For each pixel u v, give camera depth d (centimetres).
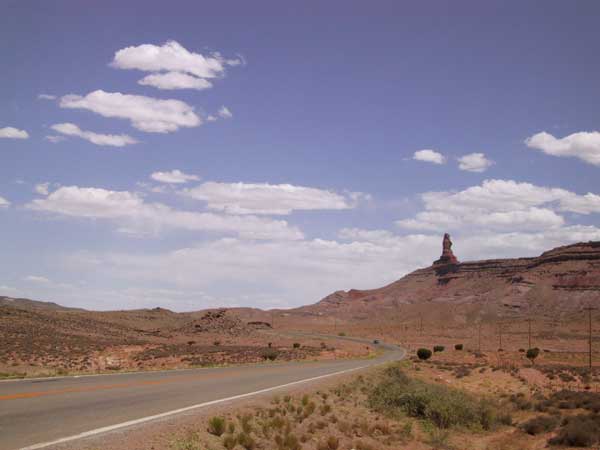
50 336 8256
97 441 1151
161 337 12525
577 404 3447
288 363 5522
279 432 1600
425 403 2631
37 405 1588
